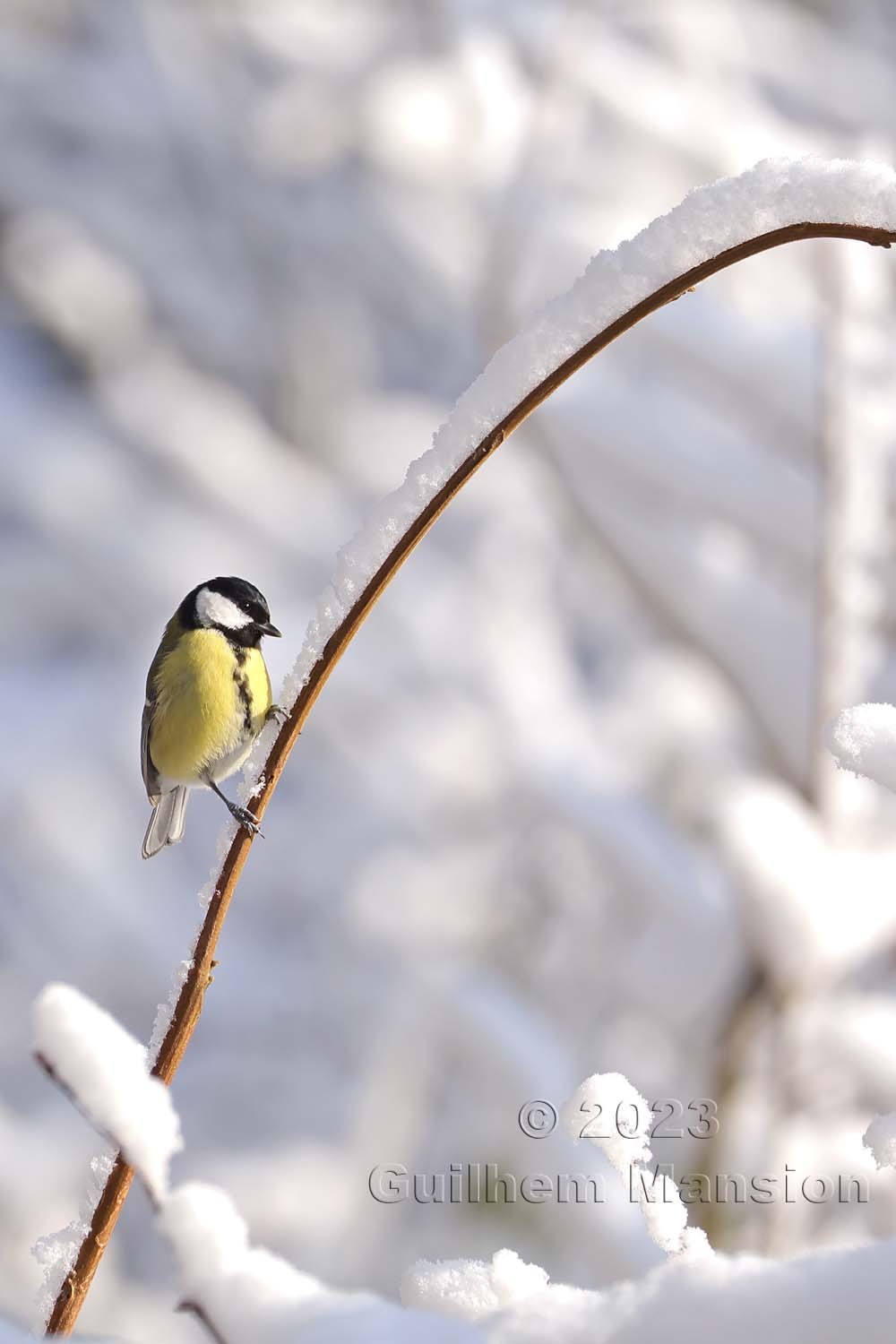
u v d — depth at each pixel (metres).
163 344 16.77
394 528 2.74
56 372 17.36
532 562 13.20
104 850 13.88
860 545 6.77
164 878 13.94
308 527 14.48
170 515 14.79
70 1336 1.93
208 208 16.77
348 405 16.09
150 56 16.47
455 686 12.27
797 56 13.63
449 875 11.67
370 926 11.66
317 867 12.51
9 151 16.98
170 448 15.02
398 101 11.37
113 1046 1.85
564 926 11.09
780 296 9.95
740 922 6.57
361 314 16.30
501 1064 8.33
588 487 8.89
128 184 16.91
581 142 11.54
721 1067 6.67
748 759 11.23
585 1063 10.24
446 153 11.45
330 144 14.02
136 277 16.81
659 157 11.49
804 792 7.86
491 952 11.56
